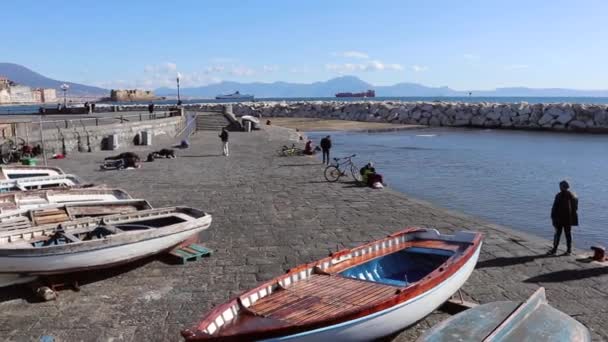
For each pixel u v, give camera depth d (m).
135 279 8.60
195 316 7.11
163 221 10.33
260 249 10.29
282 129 47.78
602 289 7.99
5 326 6.85
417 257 7.93
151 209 10.45
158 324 6.87
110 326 6.83
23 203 11.67
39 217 10.12
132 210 11.26
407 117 62.59
